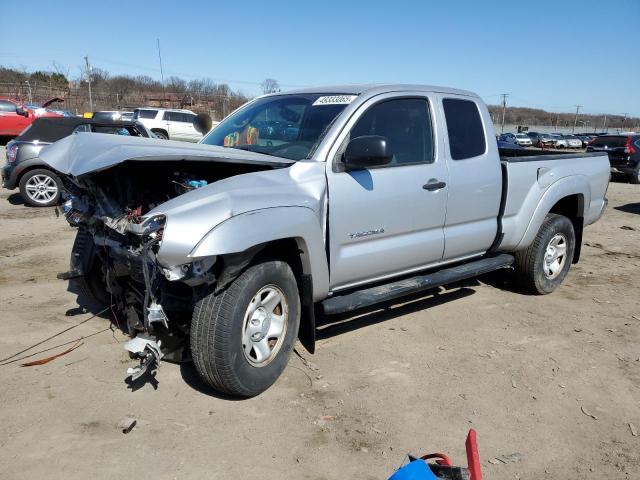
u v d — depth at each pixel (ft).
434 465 7.09
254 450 9.96
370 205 13.25
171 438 10.19
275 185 11.62
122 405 11.19
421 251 14.79
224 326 10.66
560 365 13.82
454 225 15.67
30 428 10.28
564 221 19.10
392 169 13.83
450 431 10.83
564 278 19.85
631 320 17.12
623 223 34.91
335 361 13.56
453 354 14.21
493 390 12.45
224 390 11.25
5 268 20.35
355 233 13.12
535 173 17.76
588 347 14.97
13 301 16.80
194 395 11.70
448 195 15.12
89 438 10.07
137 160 10.23
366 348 14.35
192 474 9.27
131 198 11.73
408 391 12.24
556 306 18.21
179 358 11.71
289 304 12.11
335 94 14.32
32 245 24.04
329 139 12.83
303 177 12.17
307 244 11.78
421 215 14.53
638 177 59.77
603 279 21.70
